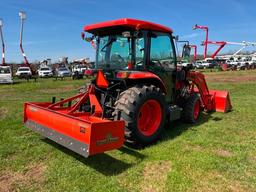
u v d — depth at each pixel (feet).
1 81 62.23
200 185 10.62
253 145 15.08
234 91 41.24
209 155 13.51
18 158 13.25
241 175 11.47
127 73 14.48
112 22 14.69
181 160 12.84
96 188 10.44
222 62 142.82
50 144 15.21
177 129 18.53
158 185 10.67
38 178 11.28
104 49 16.97
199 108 21.44
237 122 20.44
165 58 17.44
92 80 16.14
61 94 40.42
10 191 10.28
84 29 16.44
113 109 15.23
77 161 12.93
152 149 14.51
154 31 16.12
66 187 10.53
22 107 27.17
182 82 20.06
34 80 76.18
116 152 14.08
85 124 11.41
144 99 14.44
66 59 128.57
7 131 17.72
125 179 11.16
